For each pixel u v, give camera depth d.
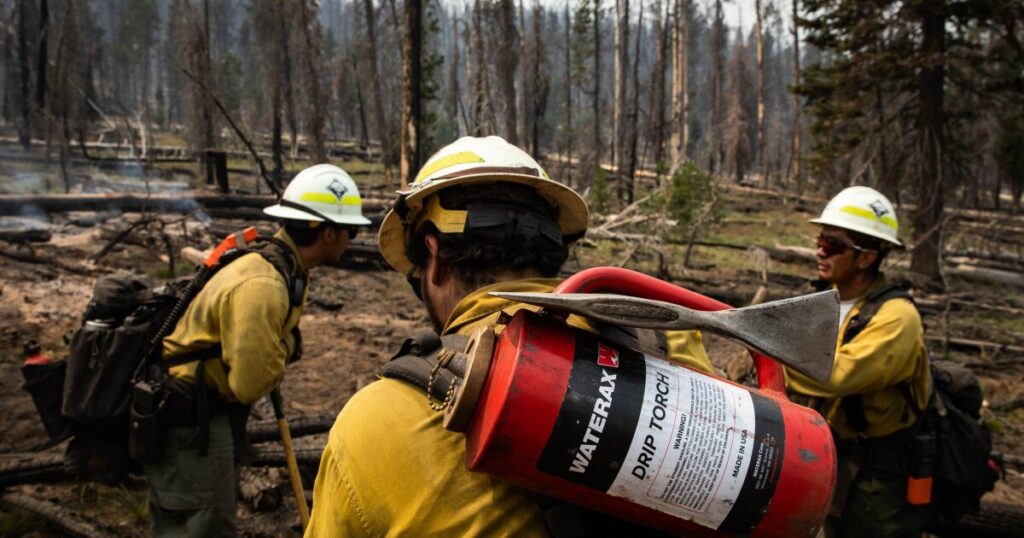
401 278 10.80
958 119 14.47
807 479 0.84
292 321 2.66
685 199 15.14
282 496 3.75
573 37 48.78
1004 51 13.48
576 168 32.66
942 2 12.85
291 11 30.98
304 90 31.88
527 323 0.86
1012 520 3.42
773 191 36.84
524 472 0.82
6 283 8.12
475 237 1.05
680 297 1.00
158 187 21.59
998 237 17.72
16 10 32.97
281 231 2.73
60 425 2.57
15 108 34.41
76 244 11.09
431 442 0.90
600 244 15.16
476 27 25.08
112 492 3.70
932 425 2.38
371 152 44.19
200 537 2.52
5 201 13.20
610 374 0.84
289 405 5.16
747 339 0.84
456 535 0.86
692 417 0.83
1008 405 6.48
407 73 13.54
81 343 2.48
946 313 8.86
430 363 0.94
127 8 66.56
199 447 2.47
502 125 25.12
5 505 3.43
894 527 2.39
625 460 0.80
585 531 0.88
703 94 63.31
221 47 60.50
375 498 0.89
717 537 0.85
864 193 2.55
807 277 13.39
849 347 2.32
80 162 24.98
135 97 65.19
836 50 14.37
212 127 27.78
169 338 2.47
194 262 10.21
